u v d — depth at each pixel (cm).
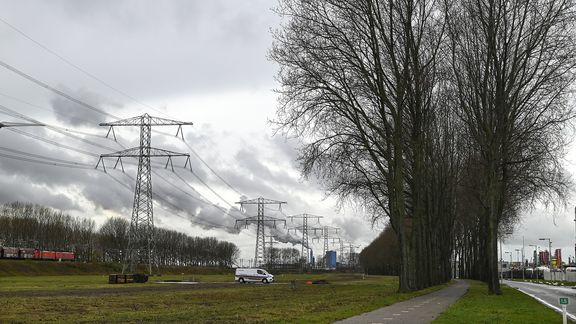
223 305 3500
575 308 3450
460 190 7756
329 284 8625
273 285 8050
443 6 4594
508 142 4350
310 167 4547
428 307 3014
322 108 4438
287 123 4500
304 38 4409
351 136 4525
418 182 4859
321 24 4400
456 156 7038
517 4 4128
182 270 15550
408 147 4922
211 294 4959
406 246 4506
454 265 14200
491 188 4322
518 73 4175
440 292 4828
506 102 4203
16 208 15412
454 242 10425
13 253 12575
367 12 4388
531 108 4366
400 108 4453
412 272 4744
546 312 2797
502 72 4172
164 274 13662
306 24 4409
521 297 4144
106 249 17162
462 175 6888
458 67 4806
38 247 15588
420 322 2212
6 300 3812
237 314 2698
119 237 17238
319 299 4059
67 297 4256
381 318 2383
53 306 3347
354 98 4469
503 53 4144
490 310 2825
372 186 5138
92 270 13788
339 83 4444
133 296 4516
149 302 3797
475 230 9638
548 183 4684
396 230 4594
